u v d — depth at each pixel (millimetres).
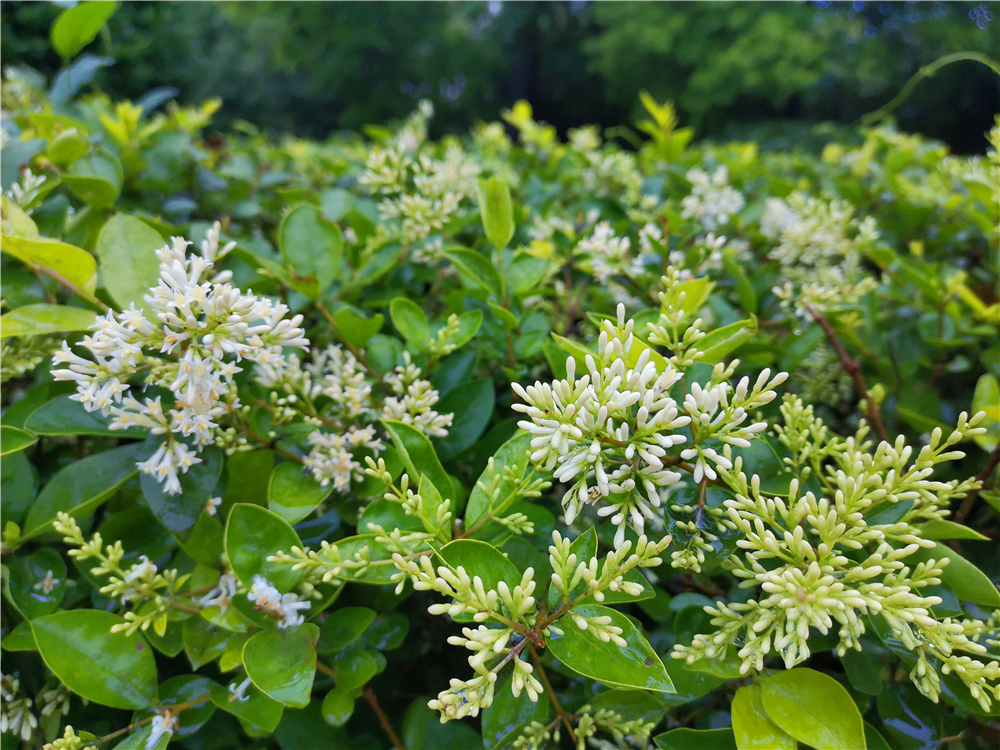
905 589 203
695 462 244
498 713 254
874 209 681
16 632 273
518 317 376
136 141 515
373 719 328
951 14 3939
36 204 366
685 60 3869
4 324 279
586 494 214
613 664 216
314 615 267
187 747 300
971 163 620
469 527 255
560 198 631
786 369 374
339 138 984
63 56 473
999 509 300
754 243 547
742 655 208
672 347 254
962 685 247
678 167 614
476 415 326
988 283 521
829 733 222
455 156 494
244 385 296
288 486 290
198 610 272
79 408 288
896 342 431
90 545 260
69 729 247
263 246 377
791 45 3480
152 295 292
